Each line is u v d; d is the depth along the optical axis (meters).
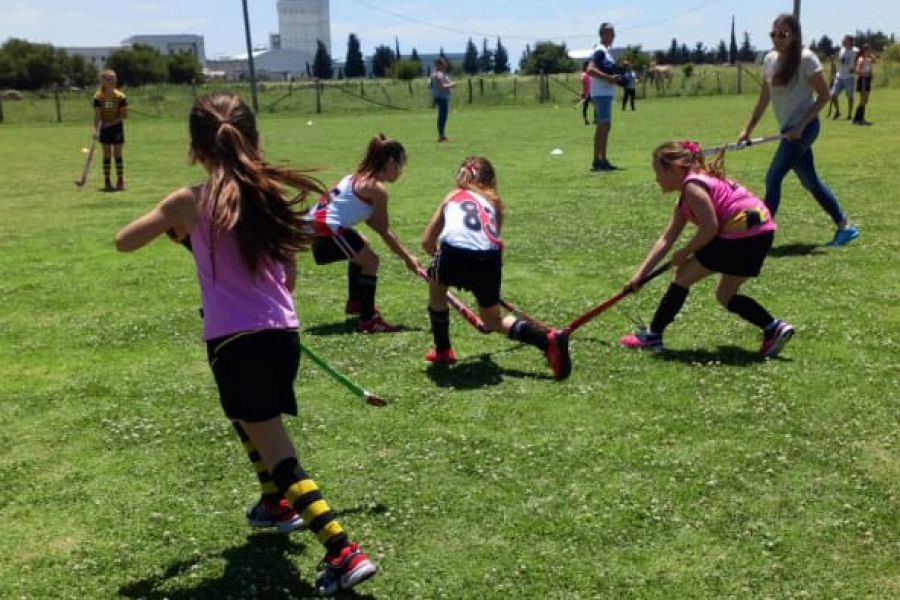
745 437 4.68
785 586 3.40
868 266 8.09
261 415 3.32
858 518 3.85
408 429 4.90
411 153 19.27
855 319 6.57
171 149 22.73
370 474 4.39
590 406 5.15
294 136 25.48
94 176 17.03
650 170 15.25
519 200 12.48
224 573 3.61
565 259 8.80
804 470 4.30
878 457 4.41
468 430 4.87
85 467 4.61
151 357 6.33
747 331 6.40
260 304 3.33
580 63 80.06
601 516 3.94
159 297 7.93
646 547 3.69
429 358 5.98
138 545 3.85
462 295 7.62
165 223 3.31
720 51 105.38
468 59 111.62
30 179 16.62
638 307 7.07
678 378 5.53
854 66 23.78
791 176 13.77
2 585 3.57
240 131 3.37
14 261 9.50
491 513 3.99
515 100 43.75
